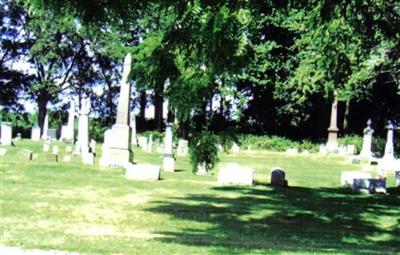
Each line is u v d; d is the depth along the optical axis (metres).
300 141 60.47
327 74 17.36
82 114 36.44
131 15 9.33
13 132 68.00
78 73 70.00
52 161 30.09
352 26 15.05
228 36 9.09
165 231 14.04
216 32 9.01
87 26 9.31
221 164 36.47
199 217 16.47
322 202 20.98
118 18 9.27
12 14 67.06
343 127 65.44
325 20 12.30
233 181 25.06
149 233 13.59
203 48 9.50
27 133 68.81
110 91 72.31
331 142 56.78
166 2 9.28
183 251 10.66
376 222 17.41
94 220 15.03
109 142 29.38
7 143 43.03
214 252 10.60
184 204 18.62
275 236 14.30
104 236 12.48
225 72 9.93
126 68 29.56
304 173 33.69
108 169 27.70
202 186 23.58
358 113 66.12
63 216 15.30
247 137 59.59
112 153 29.14
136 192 20.73
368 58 24.69
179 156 41.44
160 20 10.80
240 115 64.75
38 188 20.27
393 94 62.12
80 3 8.77
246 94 65.69
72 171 26.14
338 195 23.34
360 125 66.31
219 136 11.38
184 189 22.30
